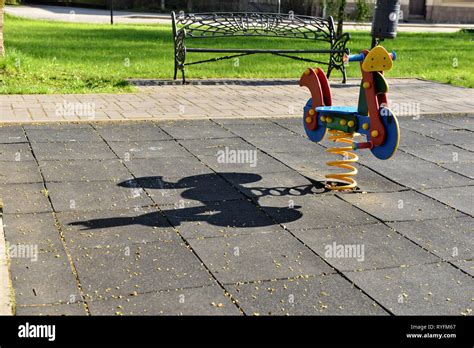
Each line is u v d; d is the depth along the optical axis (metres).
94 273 4.40
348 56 6.14
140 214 5.54
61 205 5.65
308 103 6.92
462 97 11.94
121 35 21.73
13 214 5.39
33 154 7.10
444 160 7.75
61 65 13.29
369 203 6.09
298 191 6.34
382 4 11.36
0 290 4.07
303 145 8.06
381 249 5.03
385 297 4.26
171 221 5.41
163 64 14.50
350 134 6.53
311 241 5.12
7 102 9.61
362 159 7.59
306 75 6.85
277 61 16.19
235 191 6.25
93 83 11.55
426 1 42.53
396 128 5.93
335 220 5.61
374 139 6.14
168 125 8.74
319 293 4.27
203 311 3.98
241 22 13.67
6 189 5.98
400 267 4.73
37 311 3.89
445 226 5.59
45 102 9.74
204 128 8.69
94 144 7.62
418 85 13.34
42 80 11.49
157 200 5.90
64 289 4.16
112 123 8.66
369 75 6.08
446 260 4.89
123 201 5.83
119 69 13.48
